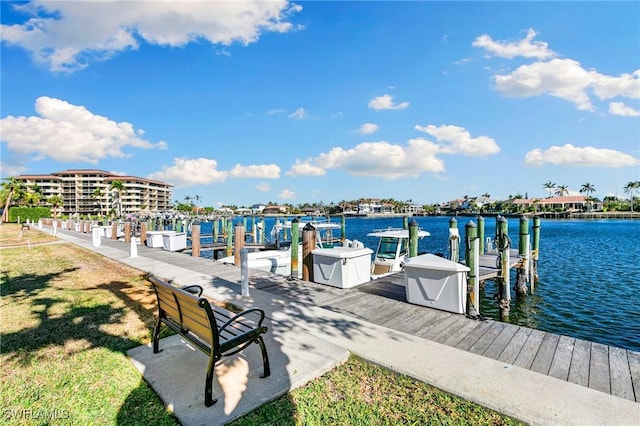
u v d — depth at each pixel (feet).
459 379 12.78
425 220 371.76
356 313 21.09
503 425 10.39
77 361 14.64
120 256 48.44
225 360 14.37
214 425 10.19
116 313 21.33
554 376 13.10
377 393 12.24
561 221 331.36
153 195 433.48
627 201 413.18
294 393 12.18
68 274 34.91
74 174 386.32
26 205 244.22
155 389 12.21
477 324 18.93
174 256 48.14
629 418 10.30
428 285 22.07
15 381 12.99
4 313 21.34
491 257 47.62
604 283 50.16
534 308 38.47
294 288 27.66
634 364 13.98
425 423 10.53
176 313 13.66
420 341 16.52
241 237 41.63
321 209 435.53
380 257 45.93
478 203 464.24
